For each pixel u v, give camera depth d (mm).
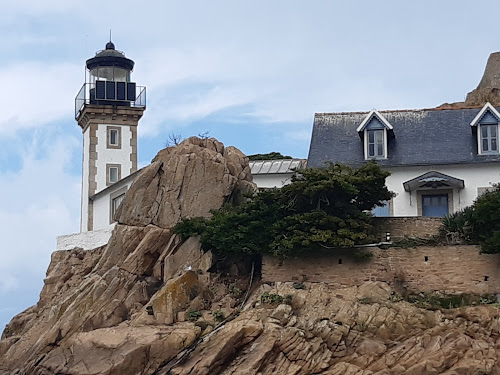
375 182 39406
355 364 34438
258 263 40531
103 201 54312
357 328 35531
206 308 38656
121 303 39906
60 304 42156
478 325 34875
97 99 58188
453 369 33250
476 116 46156
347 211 39531
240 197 43438
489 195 38812
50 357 38062
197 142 44969
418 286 38219
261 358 34406
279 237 39031
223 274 40344
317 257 39281
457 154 46062
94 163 57625
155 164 43781
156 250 41625
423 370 33406
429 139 47281
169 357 35875
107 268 42406
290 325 35875
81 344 37469
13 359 41500
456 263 38031
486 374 33000
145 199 43156
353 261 38906
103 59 59844
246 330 35469
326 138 48625
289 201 39844
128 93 58844
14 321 47688
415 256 38531
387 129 47062
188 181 43000
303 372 34312
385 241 39969
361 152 47375
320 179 39281
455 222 39531
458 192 45000
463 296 37438
